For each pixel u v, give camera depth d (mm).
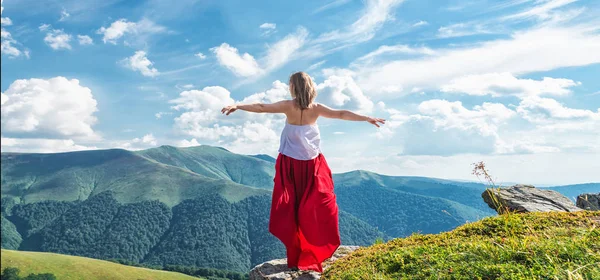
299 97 5551
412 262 5414
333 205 5762
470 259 5062
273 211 5758
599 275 4121
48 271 112812
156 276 125625
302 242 5832
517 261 4852
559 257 4746
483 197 9398
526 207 8336
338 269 6051
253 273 6727
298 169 5727
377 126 5730
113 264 129250
